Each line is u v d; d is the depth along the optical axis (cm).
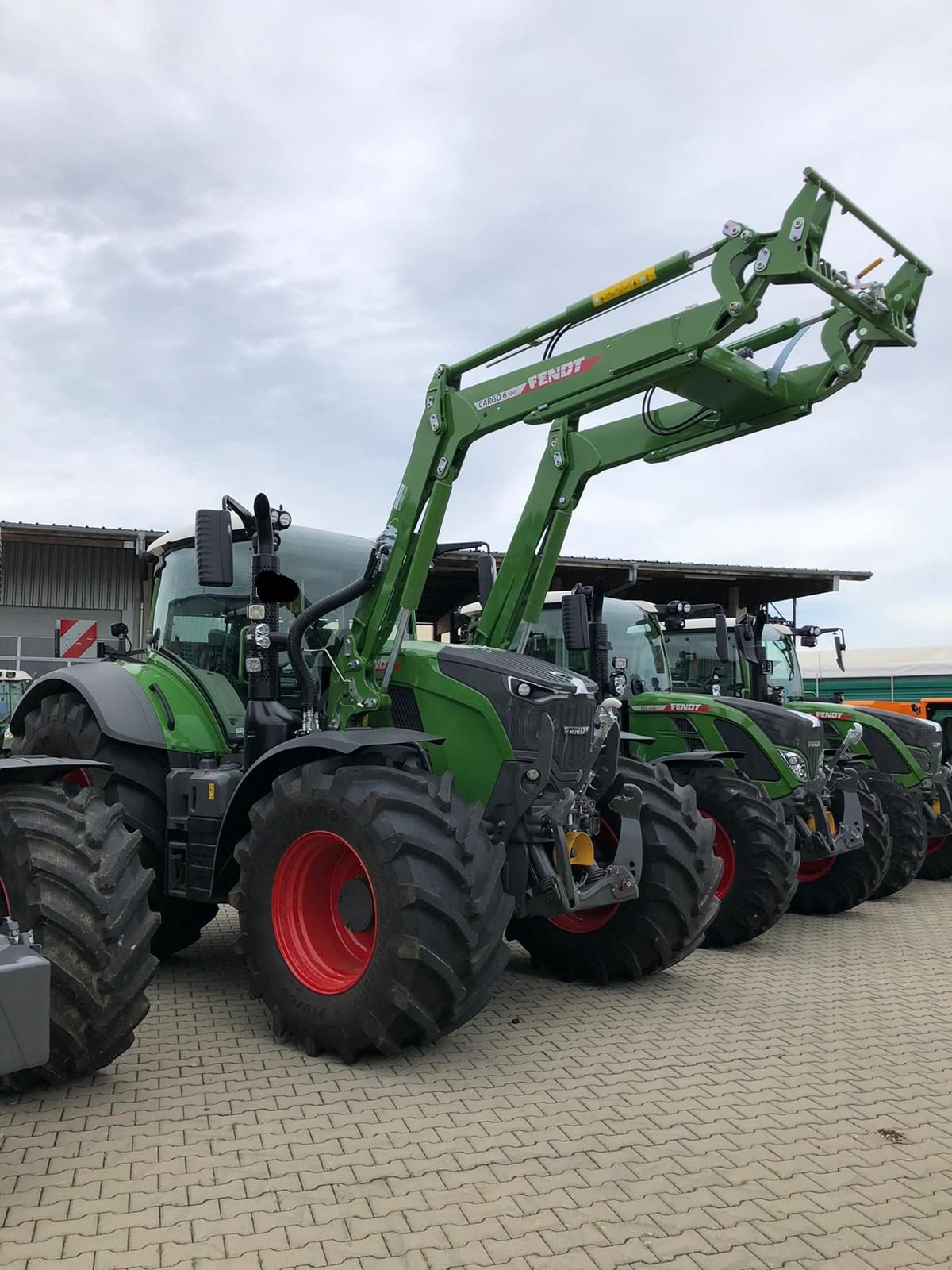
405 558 450
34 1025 251
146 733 479
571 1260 231
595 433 513
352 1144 290
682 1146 296
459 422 451
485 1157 284
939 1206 263
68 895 323
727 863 600
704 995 484
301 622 437
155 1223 241
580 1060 376
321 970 381
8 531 1338
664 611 848
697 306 385
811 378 434
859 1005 471
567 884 410
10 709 1121
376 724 450
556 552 524
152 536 1380
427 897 345
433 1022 352
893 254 403
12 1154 278
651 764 558
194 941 516
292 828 384
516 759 405
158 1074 347
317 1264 226
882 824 730
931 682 1553
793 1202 263
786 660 1050
